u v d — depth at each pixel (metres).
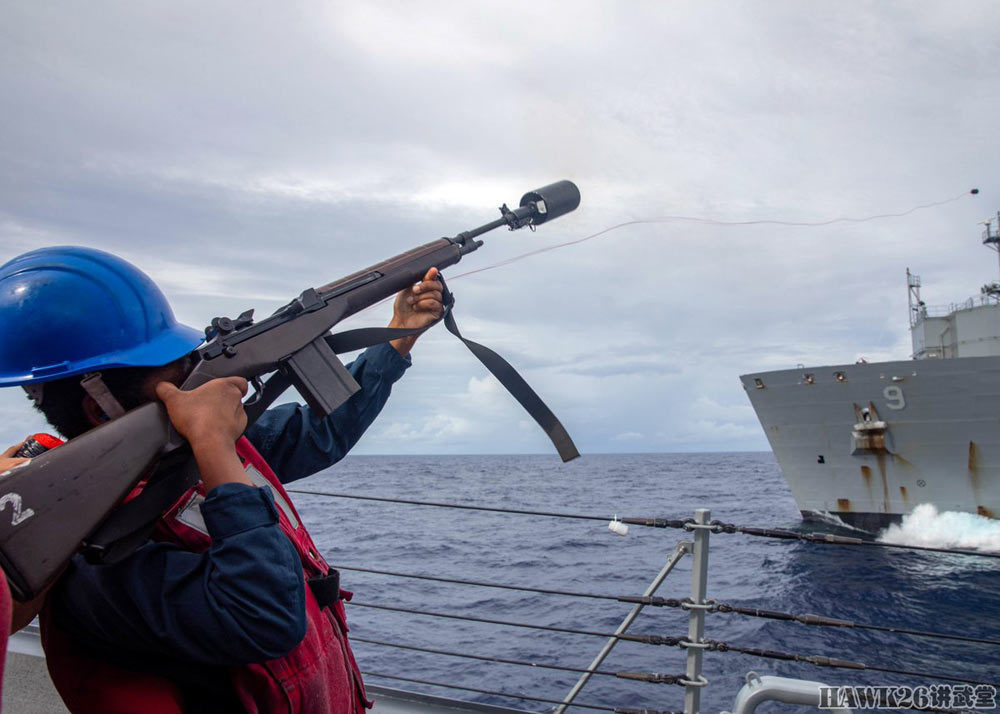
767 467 88.50
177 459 1.13
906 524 19.41
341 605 1.44
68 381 1.18
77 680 1.17
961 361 18.16
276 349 1.29
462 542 20.89
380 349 1.69
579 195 1.73
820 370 20.20
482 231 1.64
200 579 1.07
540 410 1.55
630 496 41.25
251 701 1.17
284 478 1.65
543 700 2.72
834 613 13.95
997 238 22.12
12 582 0.95
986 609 13.92
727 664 9.48
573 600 13.10
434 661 9.17
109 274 1.24
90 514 1.01
